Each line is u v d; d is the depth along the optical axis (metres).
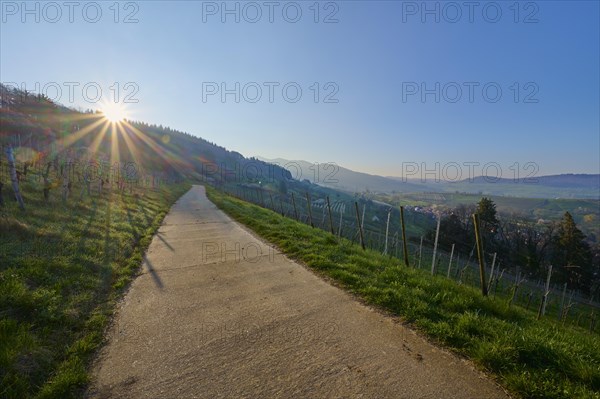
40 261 5.57
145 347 3.54
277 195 67.38
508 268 36.09
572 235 36.31
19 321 3.74
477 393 2.81
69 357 3.24
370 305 4.78
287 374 3.06
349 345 3.61
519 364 3.18
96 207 13.25
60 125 51.22
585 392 2.76
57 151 32.69
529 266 36.97
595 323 16.98
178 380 2.97
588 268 34.72
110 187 22.00
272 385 2.90
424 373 3.09
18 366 2.91
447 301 4.83
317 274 6.36
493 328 3.91
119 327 4.00
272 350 3.50
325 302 4.89
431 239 39.81
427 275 6.56
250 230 12.02
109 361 3.25
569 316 19.42
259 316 4.36
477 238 5.75
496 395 2.79
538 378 2.95
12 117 40.12
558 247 37.72
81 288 5.04
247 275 6.27
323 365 3.21
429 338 3.79
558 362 3.17
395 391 2.82
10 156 9.53
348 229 24.98
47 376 2.93
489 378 3.02
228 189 69.69
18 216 8.46
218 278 6.08
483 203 42.66
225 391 2.82
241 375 3.05
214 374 3.06
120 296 5.05
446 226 43.16
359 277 5.86
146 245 8.84
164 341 3.67
